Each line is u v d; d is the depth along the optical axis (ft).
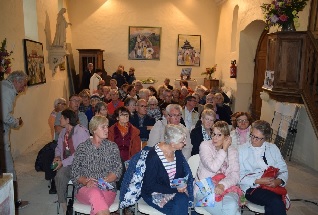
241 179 10.23
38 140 22.76
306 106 16.99
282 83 18.29
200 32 40.60
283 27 18.19
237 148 10.56
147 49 40.14
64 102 15.34
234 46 34.65
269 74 19.51
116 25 39.42
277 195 9.61
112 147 9.87
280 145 19.98
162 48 40.45
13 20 18.15
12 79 11.69
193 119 15.80
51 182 13.21
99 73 32.55
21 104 19.31
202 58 41.04
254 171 10.35
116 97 18.26
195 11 40.29
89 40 39.34
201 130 12.39
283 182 10.03
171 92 19.01
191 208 9.61
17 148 18.51
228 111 17.95
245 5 29.76
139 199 9.64
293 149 19.44
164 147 9.18
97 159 9.68
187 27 40.40
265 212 9.46
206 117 11.98
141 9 39.52
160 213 8.98
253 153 10.39
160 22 40.01
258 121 10.28
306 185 15.02
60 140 11.74
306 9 19.33
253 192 9.80
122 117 12.05
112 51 39.75
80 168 9.64
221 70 38.27
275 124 20.84
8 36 17.22
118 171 9.76
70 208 10.26
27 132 20.57
